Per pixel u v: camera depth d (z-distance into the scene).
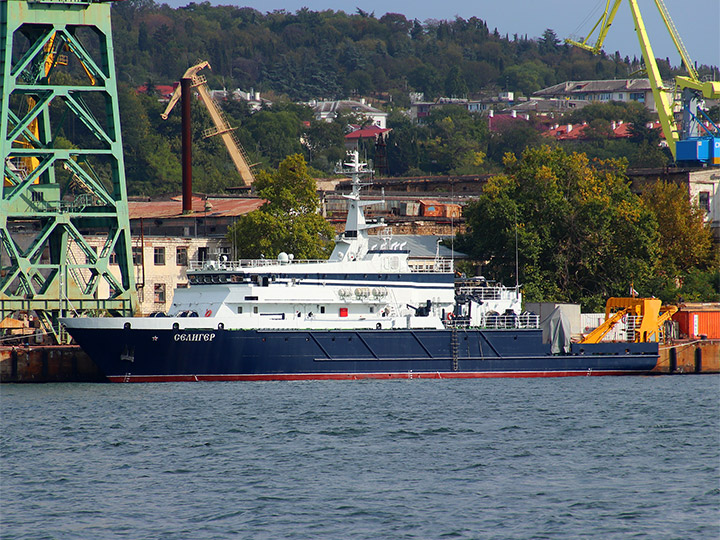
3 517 171.62
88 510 175.00
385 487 188.75
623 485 191.75
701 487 190.75
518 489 188.25
